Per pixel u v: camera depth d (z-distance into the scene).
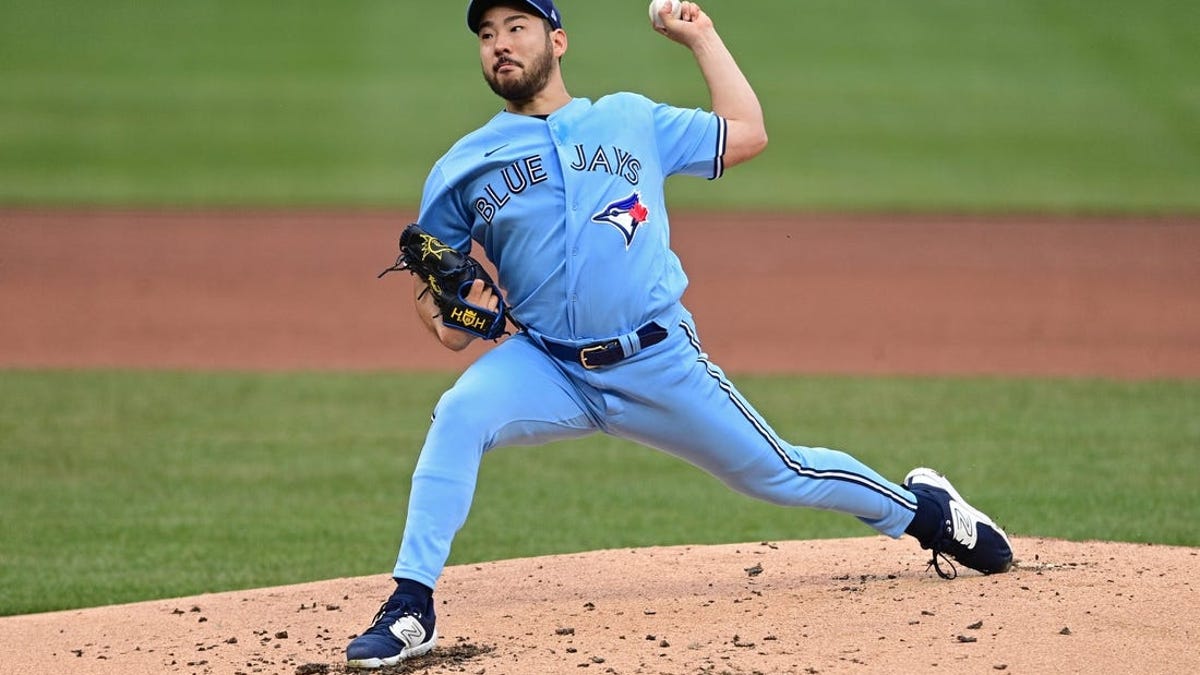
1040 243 70.62
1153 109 98.44
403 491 32.56
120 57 112.38
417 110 98.62
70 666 18.39
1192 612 17.44
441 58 111.56
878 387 44.22
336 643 18.67
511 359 17.59
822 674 15.53
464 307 17.41
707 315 57.09
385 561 26.77
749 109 18.38
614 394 17.70
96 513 30.69
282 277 64.62
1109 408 40.72
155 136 93.69
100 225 75.38
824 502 18.92
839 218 77.12
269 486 32.97
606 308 17.27
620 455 36.69
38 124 95.81
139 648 19.12
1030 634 16.64
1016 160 87.88
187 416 40.62
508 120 17.72
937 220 76.19
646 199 17.58
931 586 19.14
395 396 43.47
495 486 33.22
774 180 85.00
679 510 30.80
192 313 57.50
